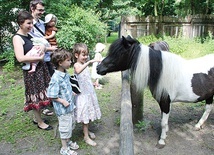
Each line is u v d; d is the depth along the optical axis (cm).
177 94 282
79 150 281
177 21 950
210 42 808
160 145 282
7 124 348
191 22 955
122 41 257
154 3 973
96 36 715
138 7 1080
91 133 310
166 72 264
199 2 1027
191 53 743
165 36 881
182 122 346
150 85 273
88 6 845
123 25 884
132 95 306
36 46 292
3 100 439
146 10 1052
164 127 285
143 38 881
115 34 1694
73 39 620
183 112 379
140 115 325
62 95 260
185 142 295
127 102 241
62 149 272
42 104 318
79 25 648
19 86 516
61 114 261
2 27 714
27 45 293
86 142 294
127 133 184
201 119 326
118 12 1255
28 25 287
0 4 648
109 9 1291
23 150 283
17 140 304
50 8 653
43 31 342
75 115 288
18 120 358
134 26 908
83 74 285
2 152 279
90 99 291
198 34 977
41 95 315
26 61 286
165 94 272
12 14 691
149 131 320
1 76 573
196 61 306
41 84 312
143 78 259
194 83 284
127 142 172
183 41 841
